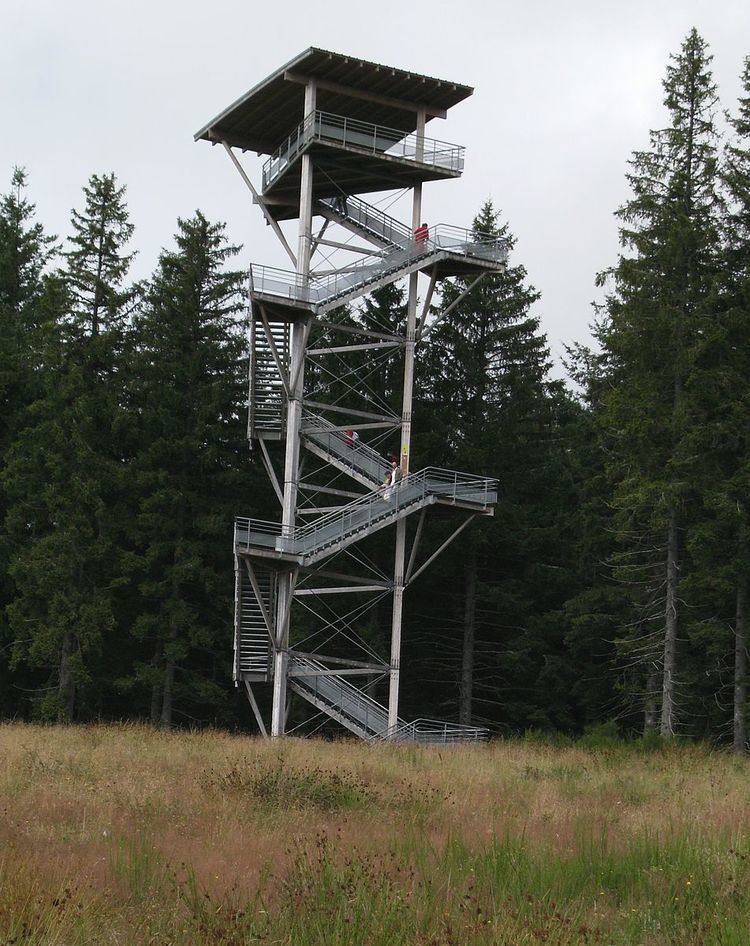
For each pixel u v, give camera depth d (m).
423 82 39.44
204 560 46.12
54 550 42.25
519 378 49.38
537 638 47.81
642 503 36.78
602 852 13.02
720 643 37.62
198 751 24.95
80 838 13.65
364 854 12.91
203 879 11.52
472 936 9.70
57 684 45.06
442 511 40.56
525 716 47.62
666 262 37.97
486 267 40.84
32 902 10.02
